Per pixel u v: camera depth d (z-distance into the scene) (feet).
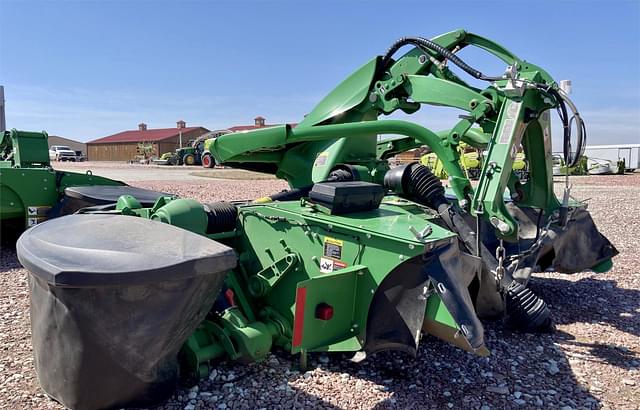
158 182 61.05
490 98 11.71
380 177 14.66
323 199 9.87
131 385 7.80
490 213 10.75
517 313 12.51
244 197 45.32
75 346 7.47
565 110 11.23
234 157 15.61
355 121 14.94
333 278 8.68
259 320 10.44
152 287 7.11
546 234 12.89
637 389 9.79
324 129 13.93
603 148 132.16
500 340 12.05
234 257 7.82
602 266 16.19
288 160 16.30
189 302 7.54
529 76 11.18
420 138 12.67
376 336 8.87
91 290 7.01
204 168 102.47
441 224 12.17
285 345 10.19
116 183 22.34
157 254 7.24
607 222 32.50
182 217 9.71
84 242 7.57
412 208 11.85
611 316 14.14
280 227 10.28
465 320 8.06
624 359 11.15
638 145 126.31
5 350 10.71
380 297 8.87
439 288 8.24
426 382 9.70
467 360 10.74
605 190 56.39
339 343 8.96
